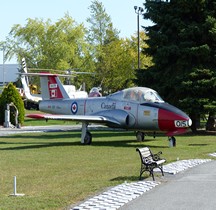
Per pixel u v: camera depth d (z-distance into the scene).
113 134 34.66
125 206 10.70
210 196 11.79
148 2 36.09
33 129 40.72
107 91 81.00
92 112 28.75
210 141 29.14
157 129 26.14
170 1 35.69
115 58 76.00
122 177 14.67
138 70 36.97
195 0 34.12
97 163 18.33
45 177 14.96
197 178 14.53
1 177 15.06
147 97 26.72
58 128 42.16
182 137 32.41
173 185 13.33
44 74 32.16
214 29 33.56
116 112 27.12
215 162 18.41
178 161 18.50
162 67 35.94
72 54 77.88
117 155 21.20
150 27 37.00
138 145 26.33
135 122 26.64
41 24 77.12
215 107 33.53
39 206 10.52
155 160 15.03
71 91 61.25
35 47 76.88
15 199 11.33
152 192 12.31
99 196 11.69
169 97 35.50
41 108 32.22
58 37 77.12
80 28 80.25
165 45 35.25
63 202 10.99
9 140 29.58
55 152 22.45
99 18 93.19
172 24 35.00
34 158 20.05
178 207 10.59
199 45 35.22
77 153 22.03
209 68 34.72
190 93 34.31
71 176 15.09
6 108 43.62
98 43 91.94
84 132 26.94
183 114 25.67
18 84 90.88
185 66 35.16
